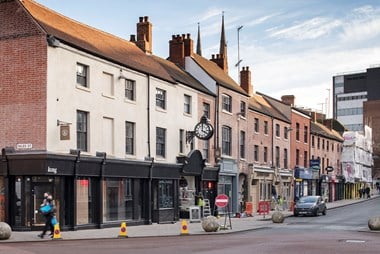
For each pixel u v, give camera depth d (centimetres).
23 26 2397
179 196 3394
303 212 3975
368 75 12738
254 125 4538
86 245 1855
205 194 3688
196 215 3241
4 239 2041
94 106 2612
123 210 2834
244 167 4278
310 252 1627
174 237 2264
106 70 2712
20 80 2383
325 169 6831
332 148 7294
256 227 2861
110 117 2720
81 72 2566
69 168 2420
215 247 1780
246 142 4331
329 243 1941
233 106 4100
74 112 2483
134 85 2938
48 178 2398
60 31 2538
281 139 5188
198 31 7588
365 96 13062
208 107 3772
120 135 2792
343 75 13675
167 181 3231
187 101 3516
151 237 2261
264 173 4666
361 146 8569
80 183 2527
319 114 8006
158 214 3086
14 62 2400
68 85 2452
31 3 2623
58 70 2400
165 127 3200
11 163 2352
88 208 2583
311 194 6219
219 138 3850
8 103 2394
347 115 13300
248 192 4331
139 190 2975
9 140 2380
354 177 7931
